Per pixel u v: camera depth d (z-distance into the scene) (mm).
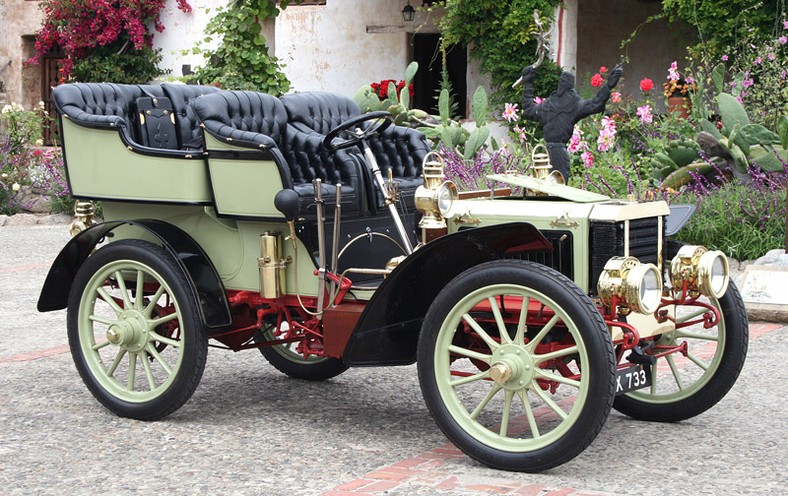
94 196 5152
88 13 16922
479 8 14867
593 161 11008
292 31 16969
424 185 4449
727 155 9859
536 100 11961
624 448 4484
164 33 16891
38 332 7211
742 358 4699
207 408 5230
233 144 4711
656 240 4488
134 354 5023
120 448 4531
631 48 17625
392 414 5105
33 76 18578
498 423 4863
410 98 15359
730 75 14023
